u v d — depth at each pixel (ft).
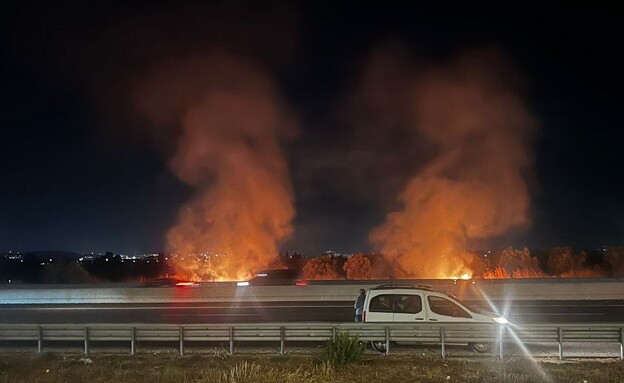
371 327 48.03
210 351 51.55
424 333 47.47
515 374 39.34
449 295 50.93
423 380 38.22
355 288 96.78
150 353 50.31
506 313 75.97
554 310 79.15
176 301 97.55
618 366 42.42
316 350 50.75
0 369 43.47
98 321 73.72
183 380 38.70
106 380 39.96
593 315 73.51
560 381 37.37
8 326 51.80
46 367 44.47
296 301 95.86
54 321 74.95
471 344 49.62
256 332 48.83
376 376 39.45
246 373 39.09
